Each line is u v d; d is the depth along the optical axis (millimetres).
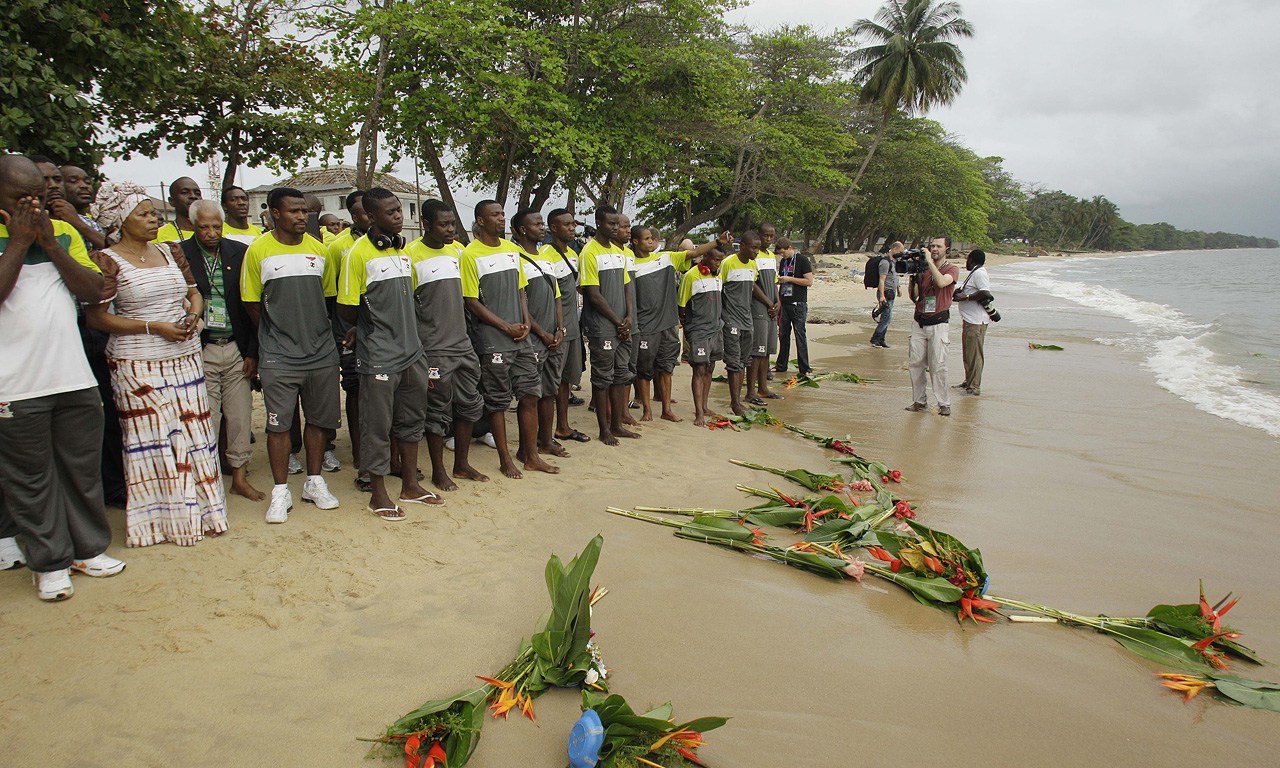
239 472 4965
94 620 3340
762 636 3424
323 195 38312
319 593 3650
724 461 6266
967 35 37406
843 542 4438
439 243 5094
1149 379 10453
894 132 48031
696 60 20469
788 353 11695
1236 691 3049
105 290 3803
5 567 3812
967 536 4770
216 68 11016
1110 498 5539
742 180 30344
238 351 4875
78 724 2670
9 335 3312
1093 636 3564
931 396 9305
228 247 4762
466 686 2961
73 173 4469
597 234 6730
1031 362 12031
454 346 5125
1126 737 2805
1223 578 4223
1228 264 66750
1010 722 2861
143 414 4020
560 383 6699
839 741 2707
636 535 4547
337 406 4793
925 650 3377
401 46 15180
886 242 61250
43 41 6406
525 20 19297
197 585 3686
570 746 2457
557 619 3027
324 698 2857
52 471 3486
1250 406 8648
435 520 4648
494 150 21125
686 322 7762
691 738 2486
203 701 2818
